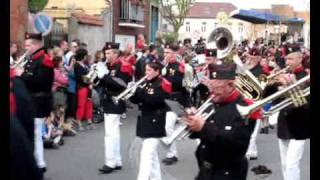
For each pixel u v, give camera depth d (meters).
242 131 4.36
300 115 6.59
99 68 9.12
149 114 7.42
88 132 13.09
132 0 28.31
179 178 8.87
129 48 13.80
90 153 10.62
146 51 16.70
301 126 6.62
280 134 6.94
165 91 7.41
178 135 4.62
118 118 9.10
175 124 9.48
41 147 8.41
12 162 2.21
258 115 4.63
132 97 7.58
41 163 8.41
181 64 9.93
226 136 4.30
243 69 6.43
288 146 6.89
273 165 9.94
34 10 19.28
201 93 6.18
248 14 26.11
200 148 4.55
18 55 10.66
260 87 6.37
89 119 13.41
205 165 4.52
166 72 9.77
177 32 37.91
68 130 12.55
